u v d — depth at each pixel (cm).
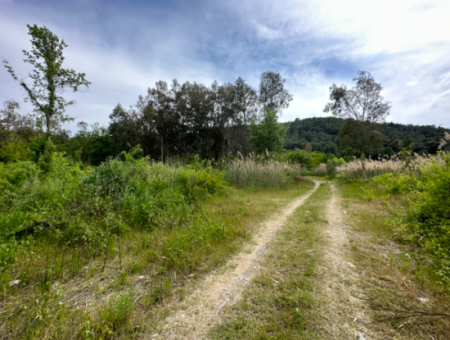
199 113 3011
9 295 251
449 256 313
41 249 349
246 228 542
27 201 468
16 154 1261
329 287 287
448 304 244
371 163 1995
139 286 289
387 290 277
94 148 2977
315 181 2438
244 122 3067
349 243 440
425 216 464
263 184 1386
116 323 219
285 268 341
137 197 576
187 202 685
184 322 228
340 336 207
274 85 2980
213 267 348
